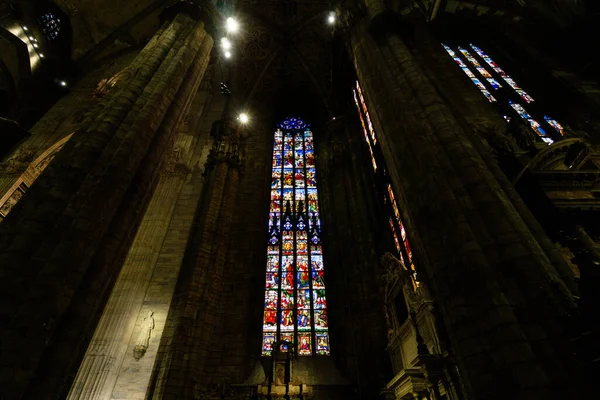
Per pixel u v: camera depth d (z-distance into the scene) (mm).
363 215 17625
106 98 9836
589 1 13961
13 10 19484
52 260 6266
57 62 21844
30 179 16844
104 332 12234
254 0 23469
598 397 4383
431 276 6676
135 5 23234
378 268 15195
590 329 4688
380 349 13258
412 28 12680
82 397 10602
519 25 17203
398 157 8656
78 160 7711
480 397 5035
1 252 6160
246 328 14445
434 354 8312
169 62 11289
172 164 18703
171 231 16297
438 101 8953
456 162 7559
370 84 11078
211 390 11867
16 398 4996
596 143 12273
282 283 17047
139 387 11391
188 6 13633
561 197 9914
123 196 7996
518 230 6379
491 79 17109
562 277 6781
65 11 21828
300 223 19781
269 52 25500
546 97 14883
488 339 5316
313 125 26031
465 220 6582
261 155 22328
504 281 5762
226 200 17484
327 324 15539
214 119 22359
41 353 5500
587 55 14289
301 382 11930
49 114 20453
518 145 11859
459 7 18719
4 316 5543
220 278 15102
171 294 13977
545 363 4816
